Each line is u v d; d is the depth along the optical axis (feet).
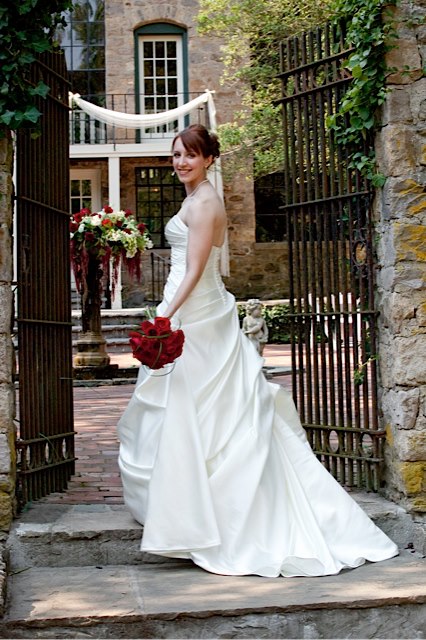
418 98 13.38
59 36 56.95
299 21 44.91
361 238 14.23
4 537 12.02
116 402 26.81
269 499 11.60
